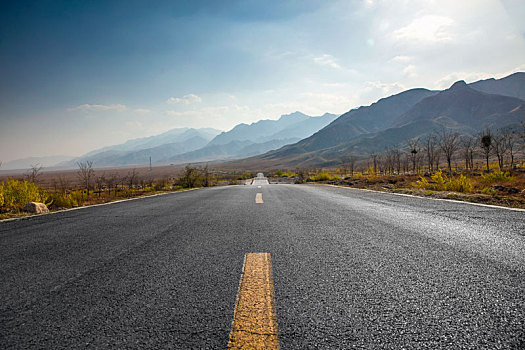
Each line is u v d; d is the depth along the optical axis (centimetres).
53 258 268
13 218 562
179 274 215
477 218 418
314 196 849
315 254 260
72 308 163
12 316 155
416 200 678
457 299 162
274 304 161
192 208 629
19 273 227
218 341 127
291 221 435
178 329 138
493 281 186
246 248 287
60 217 550
